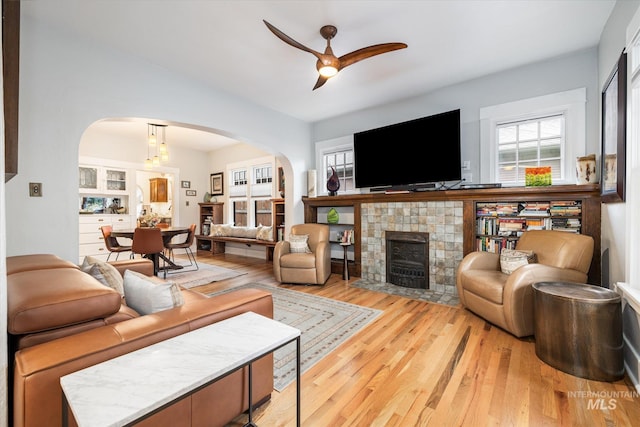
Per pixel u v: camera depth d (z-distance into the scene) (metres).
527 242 2.74
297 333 1.16
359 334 2.35
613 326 1.68
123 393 0.79
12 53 1.63
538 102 3.01
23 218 2.20
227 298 1.46
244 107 3.91
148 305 1.39
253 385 1.42
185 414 1.13
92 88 2.56
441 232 3.47
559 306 1.79
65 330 1.08
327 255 4.04
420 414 1.44
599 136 2.65
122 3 2.09
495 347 2.09
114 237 4.81
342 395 1.59
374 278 4.08
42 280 1.22
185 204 7.05
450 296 3.30
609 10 2.21
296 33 2.45
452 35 2.51
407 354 2.02
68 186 2.41
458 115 3.29
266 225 6.33
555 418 1.40
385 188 3.97
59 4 2.09
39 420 0.86
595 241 2.56
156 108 2.99
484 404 1.50
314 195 4.73
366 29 2.41
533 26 2.39
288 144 4.61
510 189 2.93
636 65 1.79
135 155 6.18
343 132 4.64
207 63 2.96
